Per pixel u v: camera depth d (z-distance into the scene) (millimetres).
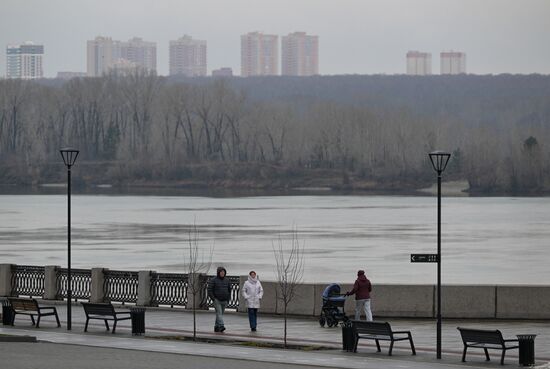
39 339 71312
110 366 59188
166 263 170125
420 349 68125
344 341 67062
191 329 76812
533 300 79812
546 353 66062
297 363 61750
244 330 76438
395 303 81125
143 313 73938
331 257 186000
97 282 91125
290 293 78375
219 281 75500
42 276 94688
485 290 80188
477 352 66938
